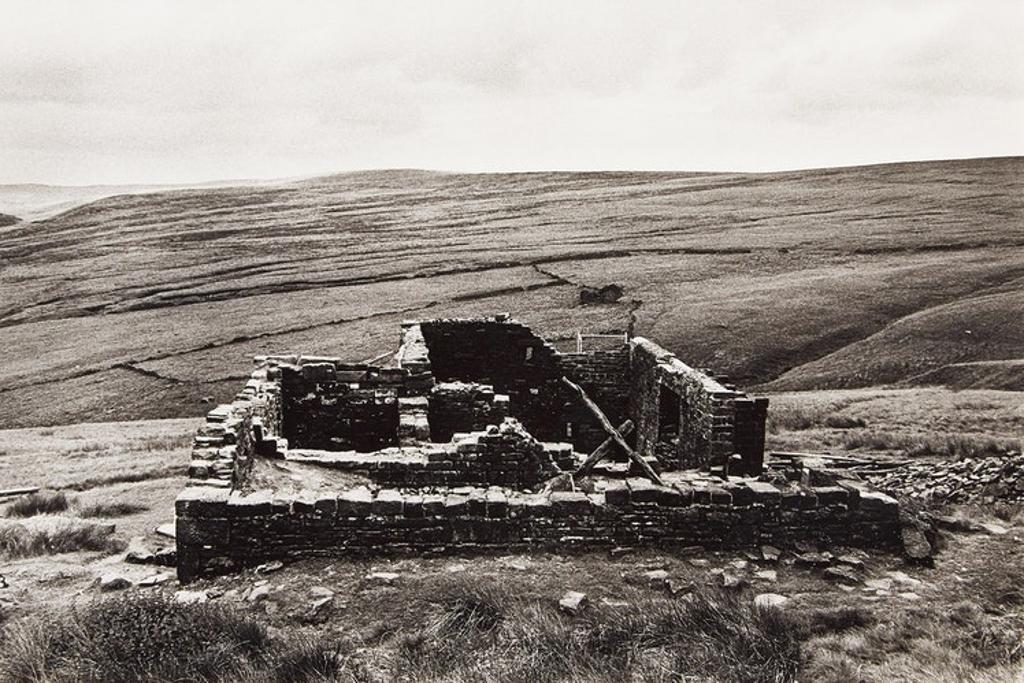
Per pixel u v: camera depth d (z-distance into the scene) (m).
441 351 25.11
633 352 24.09
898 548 12.73
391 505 12.26
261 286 98.69
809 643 9.49
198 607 10.23
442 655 9.16
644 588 11.35
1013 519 14.74
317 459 15.16
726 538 12.59
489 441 14.61
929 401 37.34
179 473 25.55
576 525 12.51
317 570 11.88
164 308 92.06
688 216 138.25
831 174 191.62
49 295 105.75
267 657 9.16
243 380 60.34
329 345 68.38
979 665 8.82
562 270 95.19
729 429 16.17
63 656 9.04
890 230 110.00
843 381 49.28
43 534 15.69
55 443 36.56
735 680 8.46
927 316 61.62
